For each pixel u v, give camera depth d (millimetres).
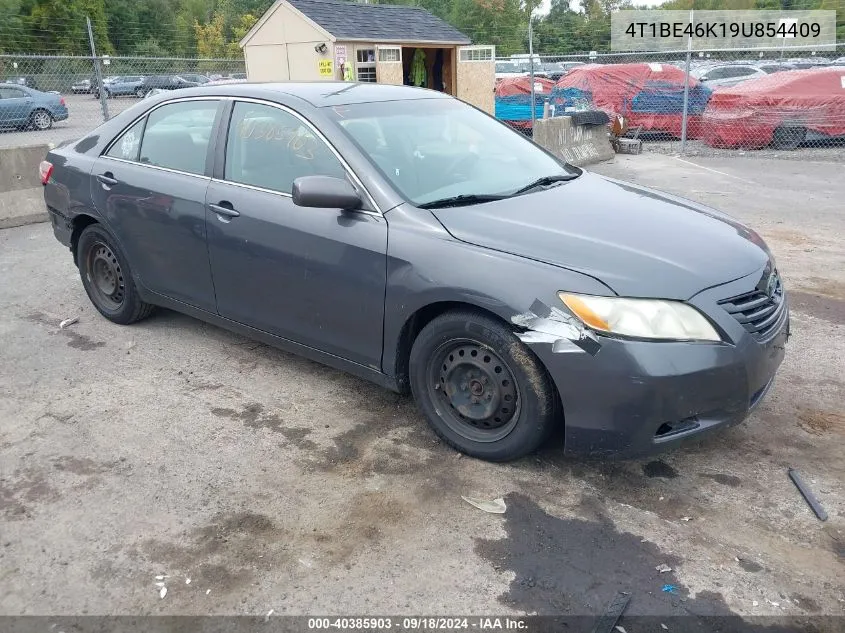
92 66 14883
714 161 13062
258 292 3975
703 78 20766
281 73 17344
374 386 4176
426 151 3879
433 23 19047
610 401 2881
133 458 3445
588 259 3027
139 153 4633
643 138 16641
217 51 51438
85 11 40844
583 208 3576
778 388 4090
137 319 5078
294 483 3238
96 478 3287
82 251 5113
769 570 2666
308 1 17078
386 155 3678
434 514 3012
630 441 2922
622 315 2850
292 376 4316
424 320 3461
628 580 2627
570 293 2916
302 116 3826
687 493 3133
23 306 5602
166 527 2947
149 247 4520
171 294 4559
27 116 15320
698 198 9562
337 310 3633
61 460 3434
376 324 3488
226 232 3998
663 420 2873
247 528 2938
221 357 4602
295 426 3736
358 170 3547
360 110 3949
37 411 3910
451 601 2545
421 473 3299
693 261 3096
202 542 2855
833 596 2537
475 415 3312
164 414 3869
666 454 3428
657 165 12695
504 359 3104
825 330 4965
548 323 2922
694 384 2846
